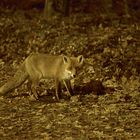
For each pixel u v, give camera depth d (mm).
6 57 18344
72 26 21562
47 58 13430
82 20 23391
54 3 24703
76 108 12266
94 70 15789
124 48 17688
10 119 11523
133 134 10094
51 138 9945
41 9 32062
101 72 15578
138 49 17609
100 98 13195
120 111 11922
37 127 10797
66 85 13469
